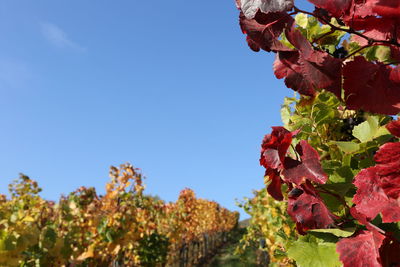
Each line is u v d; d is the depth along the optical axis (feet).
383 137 3.76
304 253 3.27
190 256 51.42
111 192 21.88
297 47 2.61
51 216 20.18
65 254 14.53
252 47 2.87
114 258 20.85
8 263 11.38
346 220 3.42
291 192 3.55
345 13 2.49
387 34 2.51
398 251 2.82
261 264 43.88
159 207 31.07
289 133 3.16
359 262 2.88
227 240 89.56
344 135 5.03
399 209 2.48
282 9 2.31
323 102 4.96
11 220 12.92
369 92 2.50
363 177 2.71
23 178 19.71
